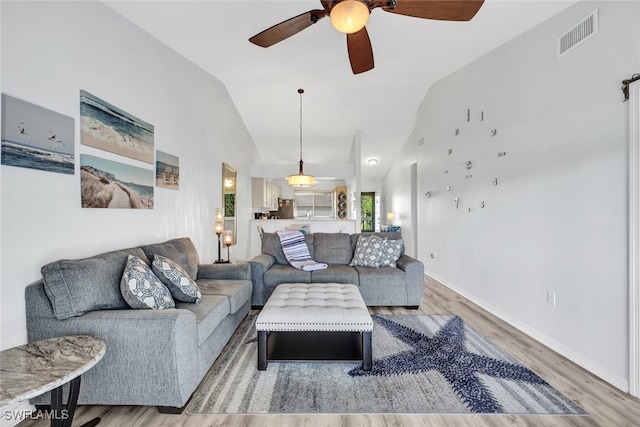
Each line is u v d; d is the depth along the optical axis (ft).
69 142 6.07
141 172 8.38
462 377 6.39
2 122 4.81
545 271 8.01
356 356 6.83
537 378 6.35
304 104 16.72
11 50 4.95
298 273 10.69
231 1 7.72
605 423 5.03
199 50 10.43
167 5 7.64
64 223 5.96
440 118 14.49
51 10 5.68
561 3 7.30
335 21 5.61
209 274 9.65
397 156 24.63
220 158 14.40
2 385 3.37
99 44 6.91
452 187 13.47
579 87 6.98
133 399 5.13
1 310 4.82
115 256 6.39
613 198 6.17
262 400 5.63
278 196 29.48
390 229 25.03
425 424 5.01
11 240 4.96
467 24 8.85
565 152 7.38
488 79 10.69
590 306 6.68
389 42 10.18
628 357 5.88
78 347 4.36
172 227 10.04
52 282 5.08
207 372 6.41
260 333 6.63
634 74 5.78
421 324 9.36
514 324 9.22
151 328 5.05
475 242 11.57
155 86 9.12
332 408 5.41
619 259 6.06
